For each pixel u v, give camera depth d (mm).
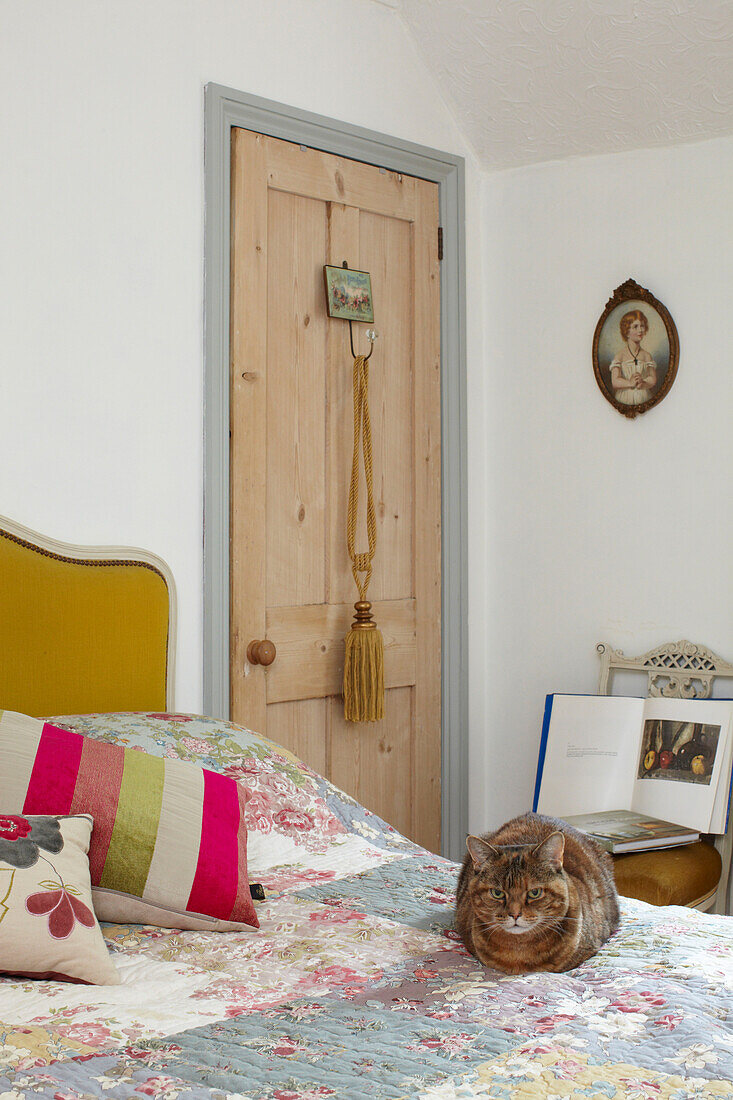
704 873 2482
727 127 2803
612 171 3033
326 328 2846
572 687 3131
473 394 3271
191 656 2523
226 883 1625
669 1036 1186
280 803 2037
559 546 3152
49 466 2252
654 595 2969
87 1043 1173
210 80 2553
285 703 2736
